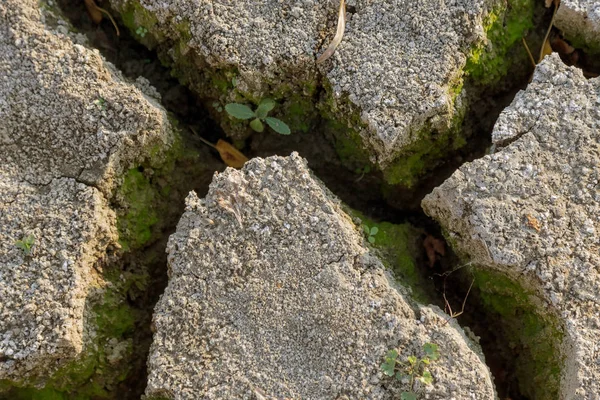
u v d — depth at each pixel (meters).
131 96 0.65
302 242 0.63
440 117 0.64
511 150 0.64
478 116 0.67
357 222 0.65
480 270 0.64
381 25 0.65
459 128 0.66
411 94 0.64
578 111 0.64
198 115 0.69
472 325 0.66
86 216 0.63
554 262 0.62
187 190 0.67
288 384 0.62
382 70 0.64
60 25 0.67
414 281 0.65
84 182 0.64
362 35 0.65
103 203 0.64
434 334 0.62
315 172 0.68
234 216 0.63
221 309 0.63
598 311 0.62
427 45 0.65
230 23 0.65
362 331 0.62
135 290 0.65
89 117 0.64
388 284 0.63
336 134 0.67
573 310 0.62
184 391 0.62
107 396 0.65
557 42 0.67
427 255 0.67
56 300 0.62
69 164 0.64
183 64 0.67
